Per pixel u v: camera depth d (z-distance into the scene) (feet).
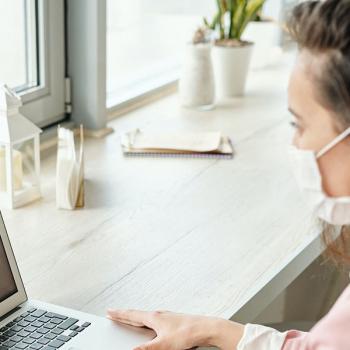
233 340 5.16
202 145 8.77
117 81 10.85
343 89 4.24
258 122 9.91
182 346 5.18
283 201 7.63
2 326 5.25
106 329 5.30
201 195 7.66
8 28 8.47
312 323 7.28
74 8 8.98
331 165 4.51
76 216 7.09
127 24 10.97
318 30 4.29
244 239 6.84
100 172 8.07
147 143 8.77
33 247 6.50
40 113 8.81
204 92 10.18
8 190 7.11
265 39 12.30
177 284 6.07
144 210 7.28
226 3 10.95
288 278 6.51
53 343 5.09
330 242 5.49
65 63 9.14
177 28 12.10
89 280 6.06
